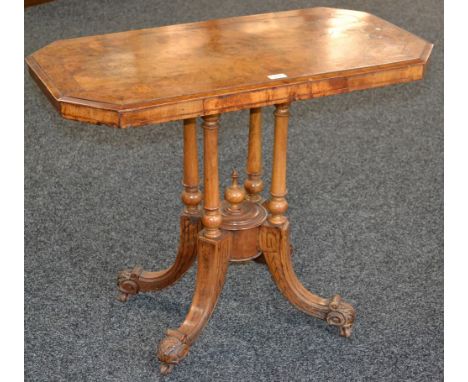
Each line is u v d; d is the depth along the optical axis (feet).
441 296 8.06
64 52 6.33
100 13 16.11
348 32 6.83
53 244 8.89
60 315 7.75
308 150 11.14
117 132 11.50
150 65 6.02
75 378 6.95
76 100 5.35
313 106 12.51
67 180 10.24
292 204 9.75
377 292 8.13
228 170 10.48
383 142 11.43
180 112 5.38
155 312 7.83
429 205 9.79
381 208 9.70
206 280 7.02
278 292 8.13
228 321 7.68
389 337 7.47
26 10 16.06
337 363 7.14
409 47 6.44
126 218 9.42
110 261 8.62
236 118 11.99
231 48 6.41
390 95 12.94
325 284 8.24
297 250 8.81
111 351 7.29
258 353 7.27
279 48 6.40
